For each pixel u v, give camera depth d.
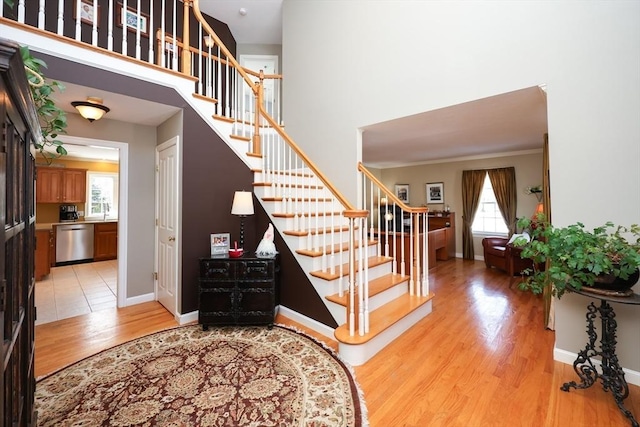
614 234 1.84
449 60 2.84
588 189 2.07
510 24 2.47
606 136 2.00
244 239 3.33
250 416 1.62
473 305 3.43
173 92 2.86
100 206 6.67
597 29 2.05
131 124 3.47
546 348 2.40
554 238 1.92
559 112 2.21
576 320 2.13
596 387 1.89
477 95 2.67
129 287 3.46
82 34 3.79
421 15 3.04
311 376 1.99
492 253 5.23
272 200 3.17
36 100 1.56
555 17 2.24
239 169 3.31
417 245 3.12
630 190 1.92
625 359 1.98
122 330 2.74
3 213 0.77
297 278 2.91
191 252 2.96
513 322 2.93
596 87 2.05
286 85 4.52
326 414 1.64
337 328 2.39
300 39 4.32
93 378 1.96
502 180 6.00
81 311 3.24
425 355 2.29
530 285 2.21
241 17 5.12
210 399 1.75
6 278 0.90
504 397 1.80
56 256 5.53
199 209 3.01
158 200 3.56
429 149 5.45
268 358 2.22
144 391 1.82
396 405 1.73
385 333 2.43
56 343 2.47
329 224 3.52
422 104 3.04
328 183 2.60
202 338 2.56
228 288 2.73
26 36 2.08
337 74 3.84
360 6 3.58
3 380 0.78
